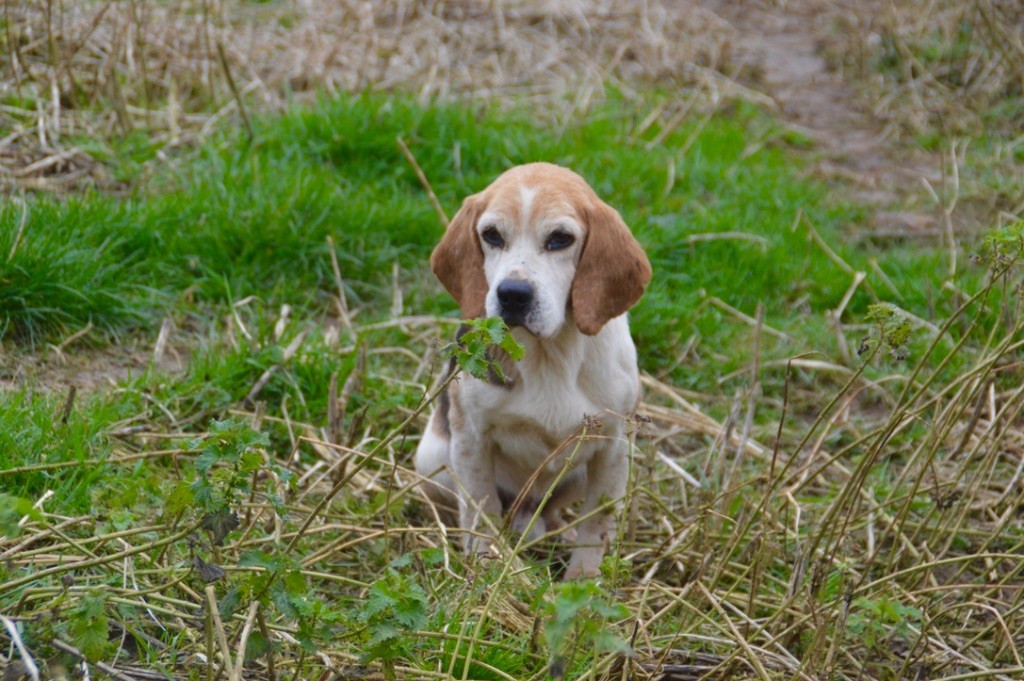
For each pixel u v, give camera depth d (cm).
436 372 645
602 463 517
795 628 418
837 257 807
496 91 1047
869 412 681
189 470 518
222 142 854
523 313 471
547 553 534
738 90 1154
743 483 468
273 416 615
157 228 726
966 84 1178
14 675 323
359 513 512
